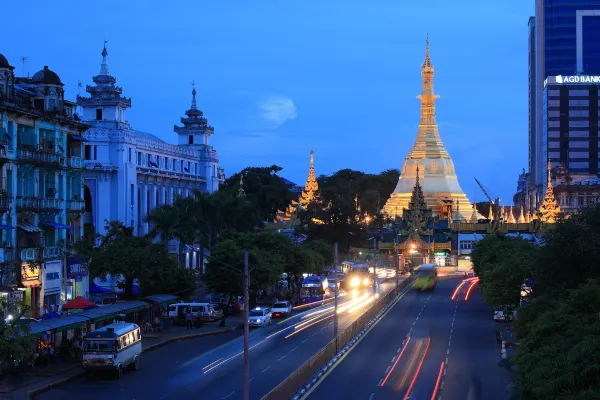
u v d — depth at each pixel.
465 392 67.00
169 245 163.00
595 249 70.12
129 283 105.75
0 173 90.44
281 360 83.25
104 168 145.88
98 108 149.50
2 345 60.91
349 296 161.12
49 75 103.44
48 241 102.25
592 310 54.38
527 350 53.78
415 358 84.88
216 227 143.88
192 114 199.75
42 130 101.56
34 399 63.78
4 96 91.31
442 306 141.00
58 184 104.62
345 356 86.25
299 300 147.88
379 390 68.25
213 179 198.12
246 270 60.91
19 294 90.25
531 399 47.88
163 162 171.62
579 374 43.84
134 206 151.75
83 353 72.38
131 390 67.88
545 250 72.56
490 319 120.56
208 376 74.44
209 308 111.94
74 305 88.44
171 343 95.25
